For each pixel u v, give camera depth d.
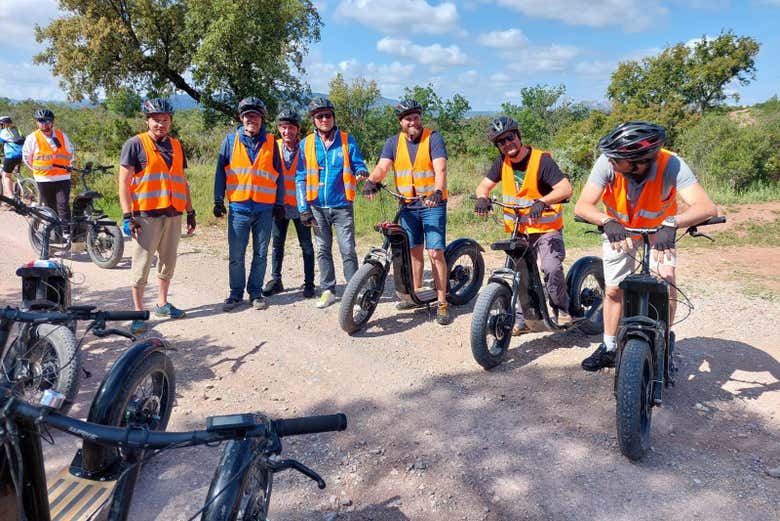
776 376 4.66
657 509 3.14
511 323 4.98
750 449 3.69
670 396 4.38
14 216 11.53
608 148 3.70
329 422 2.10
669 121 29.44
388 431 3.99
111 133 28.34
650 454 3.65
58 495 3.07
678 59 35.66
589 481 3.39
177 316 6.24
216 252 9.29
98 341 5.50
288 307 6.64
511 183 5.24
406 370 4.97
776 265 8.11
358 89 34.06
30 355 4.04
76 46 21.83
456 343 5.58
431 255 5.91
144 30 22.38
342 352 5.36
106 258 8.21
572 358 5.17
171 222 6.02
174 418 4.15
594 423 4.04
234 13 20.38
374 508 3.20
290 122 6.81
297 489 3.36
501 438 3.87
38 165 8.67
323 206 6.46
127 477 2.58
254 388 4.64
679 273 7.74
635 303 3.83
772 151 14.90
